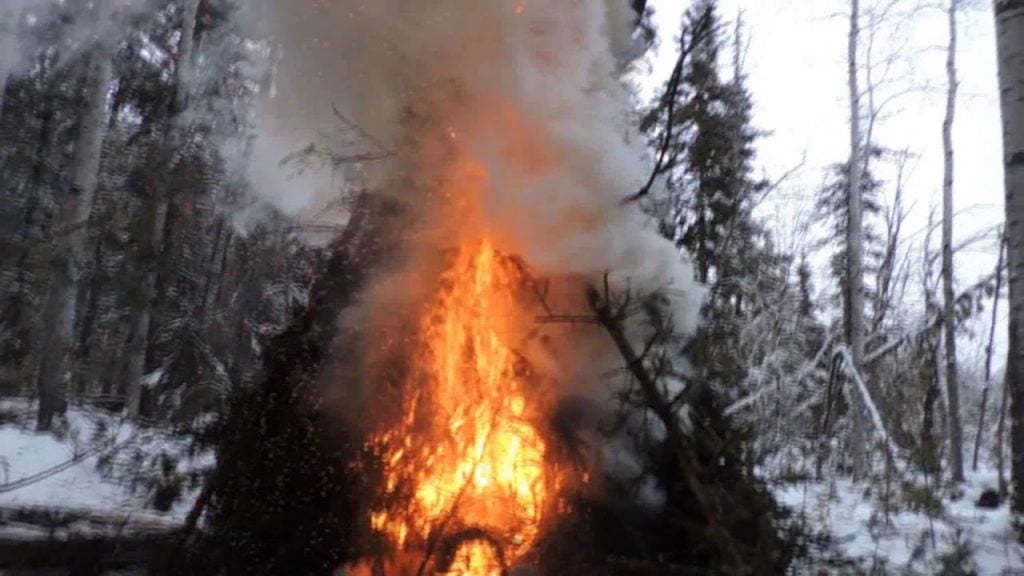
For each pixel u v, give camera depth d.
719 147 4.74
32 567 3.73
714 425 3.70
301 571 3.49
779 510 3.77
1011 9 7.02
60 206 9.48
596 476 3.41
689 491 3.41
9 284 8.66
